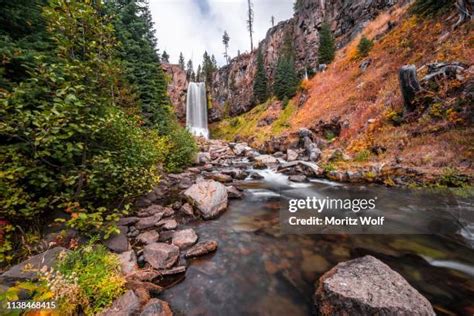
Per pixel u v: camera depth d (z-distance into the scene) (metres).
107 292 2.87
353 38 29.53
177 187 8.76
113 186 4.91
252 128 31.94
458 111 8.71
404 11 21.23
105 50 4.46
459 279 3.70
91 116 3.92
